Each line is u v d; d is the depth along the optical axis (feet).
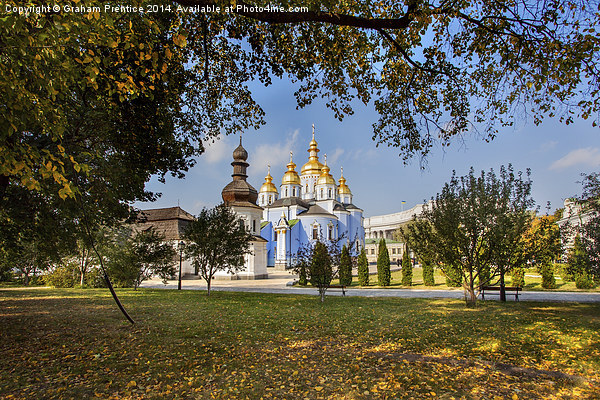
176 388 17.39
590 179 37.99
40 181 29.84
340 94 34.12
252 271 117.70
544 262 42.78
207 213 67.41
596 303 49.93
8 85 14.08
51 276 94.68
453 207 43.04
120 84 20.30
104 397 16.30
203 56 35.91
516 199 42.29
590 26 21.81
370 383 17.88
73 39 14.78
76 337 28.48
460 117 32.22
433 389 16.99
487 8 24.85
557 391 16.76
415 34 27.43
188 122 42.32
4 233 42.24
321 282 57.06
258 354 23.35
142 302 54.08
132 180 42.01
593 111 22.39
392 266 179.83
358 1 23.57
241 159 122.52
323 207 211.61
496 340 26.63
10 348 24.88
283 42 31.37
